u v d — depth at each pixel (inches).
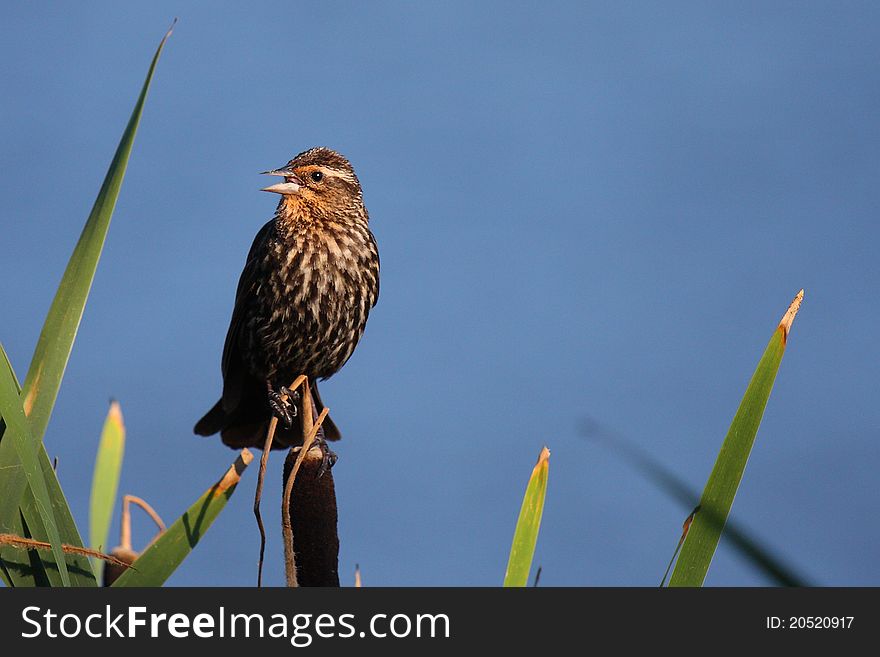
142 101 209.2
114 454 284.0
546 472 211.5
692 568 198.2
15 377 208.7
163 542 219.5
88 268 211.6
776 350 192.9
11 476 207.0
